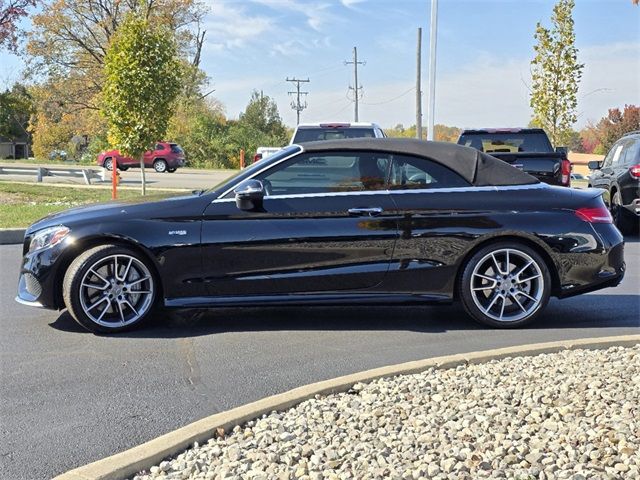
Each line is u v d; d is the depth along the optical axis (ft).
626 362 15.49
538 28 64.28
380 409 13.05
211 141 162.81
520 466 10.61
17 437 13.00
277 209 19.98
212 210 19.94
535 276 20.34
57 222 20.10
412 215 20.08
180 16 149.38
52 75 149.48
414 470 10.52
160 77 57.52
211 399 14.93
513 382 14.37
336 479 10.38
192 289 19.92
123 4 144.56
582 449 11.01
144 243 19.58
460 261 20.20
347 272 20.10
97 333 19.86
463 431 11.89
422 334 20.01
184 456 11.49
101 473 10.71
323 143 20.72
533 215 20.20
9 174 88.89
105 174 86.79
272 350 18.42
